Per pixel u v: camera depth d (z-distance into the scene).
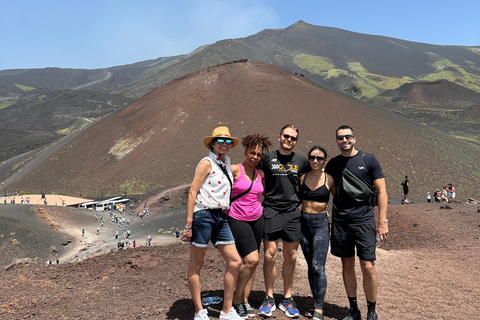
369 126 142.12
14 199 104.06
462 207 21.80
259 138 4.67
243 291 4.84
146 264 7.22
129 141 151.38
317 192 5.17
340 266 8.97
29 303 4.83
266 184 5.18
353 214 5.08
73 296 5.27
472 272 9.24
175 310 4.74
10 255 61.38
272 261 5.06
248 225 4.67
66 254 61.84
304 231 5.30
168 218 80.38
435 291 7.32
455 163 121.06
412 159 120.69
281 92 172.00
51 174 141.88
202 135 144.62
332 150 124.31
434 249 12.98
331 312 5.60
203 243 4.25
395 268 9.54
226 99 167.50
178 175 123.12
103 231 74.81
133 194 114.62
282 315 5.03
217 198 4.24
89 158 147.75
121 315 4.50
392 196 98.31
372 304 5.16
